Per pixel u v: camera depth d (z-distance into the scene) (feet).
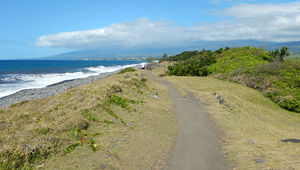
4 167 20.24
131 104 52.13
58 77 212.23
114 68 399.03
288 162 24.25
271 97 92.32
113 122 38.11
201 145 34.14
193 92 89.35
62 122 32.83
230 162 26.94
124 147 29.43
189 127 44.52
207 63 183.93
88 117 36.88
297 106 82.17
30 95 109.29
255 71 121.80
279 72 112.88
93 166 23.08
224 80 128.88
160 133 38.19
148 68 317.63
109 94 53.83
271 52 168.04
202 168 25.76
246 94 90.68
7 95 110.11
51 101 48.88
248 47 190.49
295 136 43.96
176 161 27.78
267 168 23.08
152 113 50.24
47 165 22.26
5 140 25.05
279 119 67.10
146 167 25.29
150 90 79.25
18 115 37.22
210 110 60.34
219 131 42.37
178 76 169.07
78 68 370.73
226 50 213.87
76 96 49.62
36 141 25.03
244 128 46.42
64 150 25.34
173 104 66.44
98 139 30.37
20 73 247.09
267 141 36.68
